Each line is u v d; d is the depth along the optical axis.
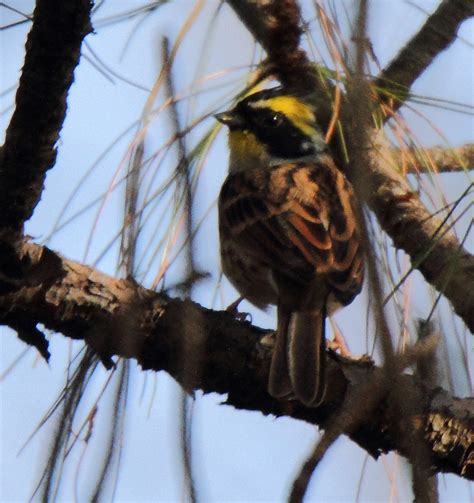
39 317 7.89
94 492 5.57
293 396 8.58
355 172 4.95
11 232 7.52
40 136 7.10
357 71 5.01
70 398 6.30
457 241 8.55
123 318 7.60
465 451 8.27
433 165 8.55
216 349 8.54
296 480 5.29
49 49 6.80
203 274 5.87
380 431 7.80
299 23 9.01
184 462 5.09
